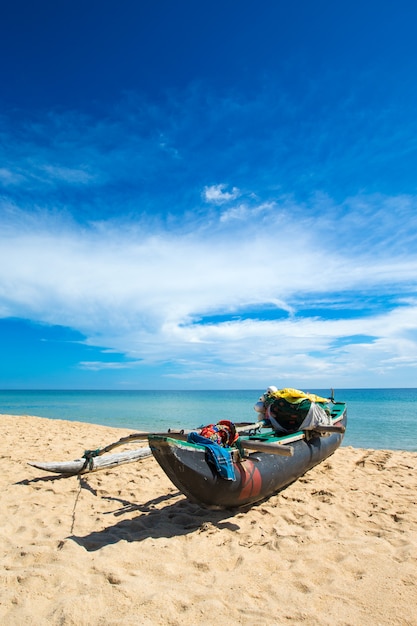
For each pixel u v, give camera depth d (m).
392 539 4.39
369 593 3.31
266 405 7.25
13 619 2.96
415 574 3.56
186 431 5.59
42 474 7.09
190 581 3.56
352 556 3.96
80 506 5.59
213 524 4.96
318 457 7.20
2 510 5.38
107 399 63.81
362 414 27.56
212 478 4.71
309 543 4.33
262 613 3.06
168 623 2.94
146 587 3.41
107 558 3.92
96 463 7.27
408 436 16.14
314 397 7.12
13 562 3.87
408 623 2.93
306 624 2.94
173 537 4.55
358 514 5.26
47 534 4.62
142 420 23.64
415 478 7.11
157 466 7.78
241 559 3.97
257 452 5.76
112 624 2.89
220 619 2.99
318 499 5.92
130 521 5.02
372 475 7.30
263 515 5.26
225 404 45.06
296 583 3.50
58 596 3.27
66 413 29.66
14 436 11.28
